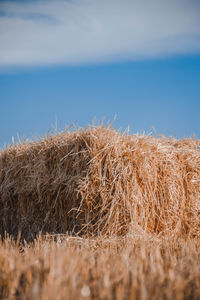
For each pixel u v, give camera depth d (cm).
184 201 538
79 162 474
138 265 292
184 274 287
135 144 483
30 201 554
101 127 493
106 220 454
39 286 235
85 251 350
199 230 546
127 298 228
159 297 230
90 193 458
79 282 248
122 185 459
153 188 495
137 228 457
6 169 590
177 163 538
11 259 288
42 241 433
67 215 498
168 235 501
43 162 521
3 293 239
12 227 584
